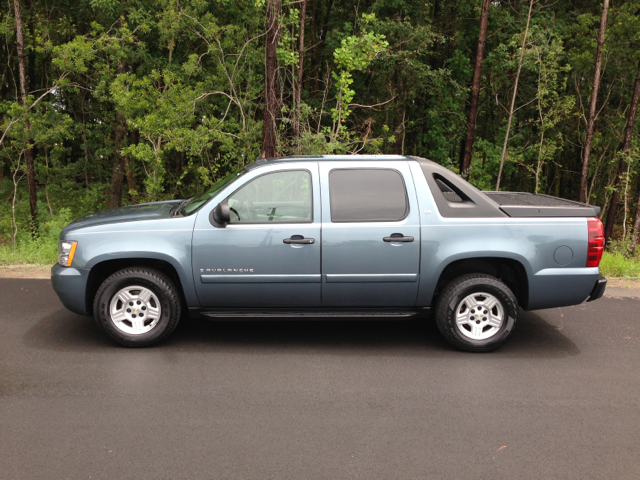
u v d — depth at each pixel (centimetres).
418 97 2256
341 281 477
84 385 403
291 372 436
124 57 1600
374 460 305
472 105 1836
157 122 1424
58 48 1509
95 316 479
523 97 2262
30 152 1625
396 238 471
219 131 1488
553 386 414
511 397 392
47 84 2286
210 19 1585
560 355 483
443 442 326
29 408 364
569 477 291
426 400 386
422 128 2391
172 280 502
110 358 461
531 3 1855
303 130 1312
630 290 733
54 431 333
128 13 1686
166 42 1700
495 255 470
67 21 1814
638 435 338
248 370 439
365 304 489
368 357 474
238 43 1620
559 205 501
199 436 329
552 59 1911
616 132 2222
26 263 854
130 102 1428
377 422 351
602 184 2564
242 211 480
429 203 478
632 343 517
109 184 2388
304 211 479
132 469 293
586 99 2355
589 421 356
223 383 412
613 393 402
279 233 471
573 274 478
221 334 534
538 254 475
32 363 445
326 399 386
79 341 501
